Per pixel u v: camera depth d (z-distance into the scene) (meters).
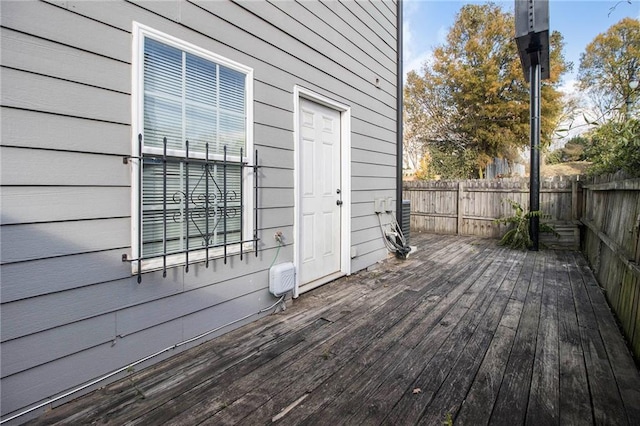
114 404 1.58
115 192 1.75
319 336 2.35
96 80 1.67
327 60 3.51
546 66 5.98
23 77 1.44
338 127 3.88
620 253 2.64
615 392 1.68
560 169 12.90
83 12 1.62
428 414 1.51
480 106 13.97
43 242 1.51
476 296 3.27
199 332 2.21
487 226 7.16
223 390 1.69
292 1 2.98
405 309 2.90
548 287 3.58
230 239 2.44
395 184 5.26
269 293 2.77
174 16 2.01
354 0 4.02
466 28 14.70
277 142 2.83
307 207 3.39
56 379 1.56
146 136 1.90
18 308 1.45
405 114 16.64
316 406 1.57
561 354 2.09
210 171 2.28
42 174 1.50
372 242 4.58
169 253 1.97
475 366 1.95
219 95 2.31
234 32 2.40
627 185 2.60
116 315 1.78
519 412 1.52
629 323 2.31
